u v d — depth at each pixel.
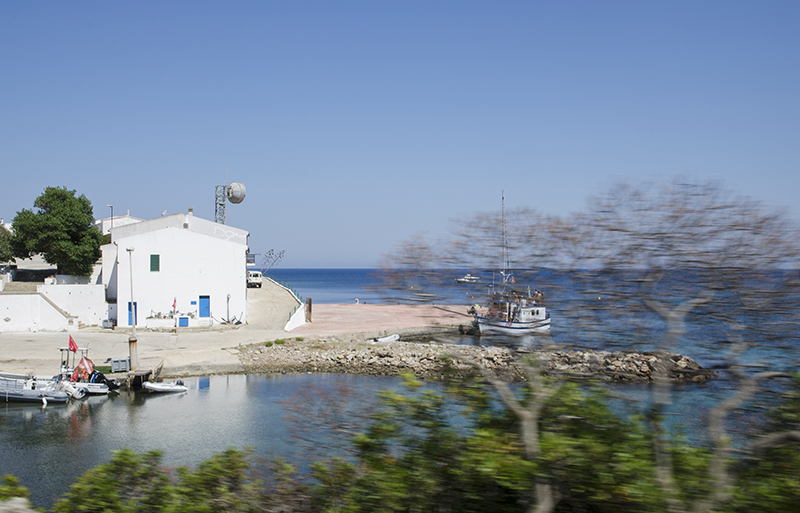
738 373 5.72
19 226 51.25
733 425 5.84
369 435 5.98
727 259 5.73
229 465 6.38
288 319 50.72
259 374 33.47
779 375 5.57
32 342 37.19
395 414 6.05
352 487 5.86
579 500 5.32
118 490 6.14
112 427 22.78
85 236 54.16
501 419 6.09
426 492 5.53
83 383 27.58
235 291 46.62
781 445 5.35
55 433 22.12
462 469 5.50
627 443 5.55
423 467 5.64
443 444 5.75
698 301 5.83
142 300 44.44
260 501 5.99
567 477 5.30
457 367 6.60
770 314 5.58
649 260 6.01
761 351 5.66
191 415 24.14
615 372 6.07
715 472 5.32
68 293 43.97
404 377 6.41
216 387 29.83
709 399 5.83
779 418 5.52
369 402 7.01
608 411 5.85
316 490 6.06
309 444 7.46
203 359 34.66
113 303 46.31
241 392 28.55
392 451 5.93
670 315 5.92
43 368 30.22
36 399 26.28
